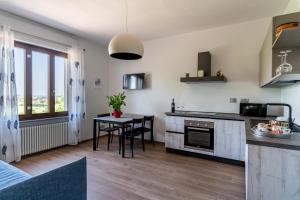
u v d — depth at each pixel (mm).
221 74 3725
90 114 4914
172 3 2826
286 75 1742
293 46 1972
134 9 3023
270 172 1513
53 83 4059
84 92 4535
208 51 3951
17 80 3459
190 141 3691
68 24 3689
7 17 3156
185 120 3709
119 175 2762
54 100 4086
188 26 3814
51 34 3859
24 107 3553
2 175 1485
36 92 3768
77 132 4340
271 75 2074
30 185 1079
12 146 3168
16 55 3436
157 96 4707
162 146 4355
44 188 1156
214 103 3973
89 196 2199
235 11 3117
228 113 3770
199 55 3840
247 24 3584
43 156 3557
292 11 2572
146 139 4855
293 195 1455
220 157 3361
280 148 1467
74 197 1378
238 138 3166
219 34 3873
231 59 3766
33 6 2945
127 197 2186
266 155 1518
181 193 2281
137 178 2670
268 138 1626
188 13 3188
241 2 2793
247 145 1626
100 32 4188
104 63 5324
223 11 3115
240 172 2906
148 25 3756
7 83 3080
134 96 5070
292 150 1435
